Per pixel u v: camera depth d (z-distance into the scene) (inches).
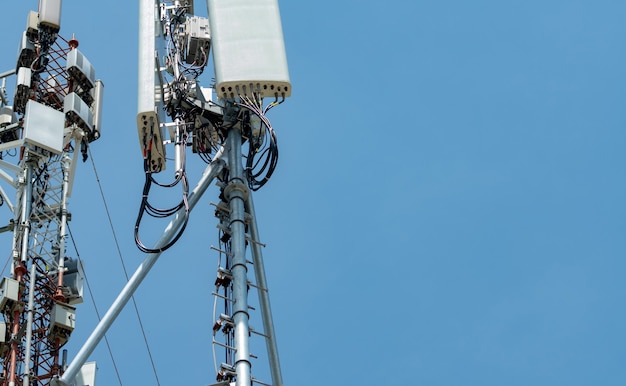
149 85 2427.4
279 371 2231.8
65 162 2915.8
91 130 2984.7
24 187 2824.8
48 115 2859.3
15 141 2896.2
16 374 2546.8
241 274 2266.2
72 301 2731.3
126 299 2267.5
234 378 2180.1
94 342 2222.0
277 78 2409.0
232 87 2409.0
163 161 2428.6
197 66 2551.7
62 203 2847.0
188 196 2357.3
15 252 2731.3
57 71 3061.0
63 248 2780.5
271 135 2388.0
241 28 2472.9
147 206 2331.4
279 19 2498.8
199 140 2480.3
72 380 2192.4
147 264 2297.0
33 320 2632.9
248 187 2397.9
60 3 3110.2
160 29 2578.7
